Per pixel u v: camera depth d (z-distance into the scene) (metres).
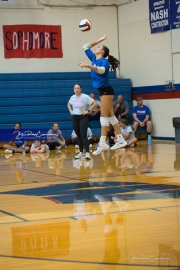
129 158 10.70
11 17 16.05
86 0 16.84
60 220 5.03
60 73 16.08
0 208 5.70
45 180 7.77
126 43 16.81
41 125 14.83
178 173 8.13
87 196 6.29
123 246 4.05
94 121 15.30
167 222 4.82
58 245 4.13
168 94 15.16
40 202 6.00
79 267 3.57
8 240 4.32
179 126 14.33
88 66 7.93
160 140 15.47
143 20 15.95
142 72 16.17
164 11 15.03
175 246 4.04
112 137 13.91
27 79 15.75
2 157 12.24
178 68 14.73
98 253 3.88
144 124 15.65
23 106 15.24
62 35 16.62
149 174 8.07
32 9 16.25
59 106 15.52
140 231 4.51
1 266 3.63
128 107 15.55
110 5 17.08
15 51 16.11
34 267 3.59
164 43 15.16
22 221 5.02
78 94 10.73
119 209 5.47
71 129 15.26
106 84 8.38
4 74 15.56
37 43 16.33
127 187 6.87
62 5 16.58
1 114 14.98
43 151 13.21
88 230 4.59
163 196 6.16
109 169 8.85
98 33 17.00
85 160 10.62
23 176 8.31
